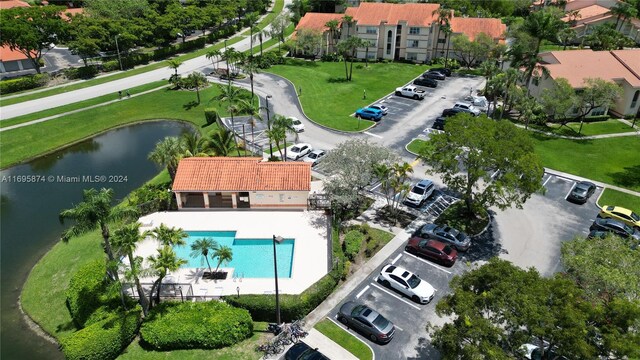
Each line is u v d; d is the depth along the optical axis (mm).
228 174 44656
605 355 20531
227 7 124500
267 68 94125
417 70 91250
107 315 30703
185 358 28656
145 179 55094
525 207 45344
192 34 124375
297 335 29750
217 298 32750
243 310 30453
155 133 68688
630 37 106562
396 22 95062
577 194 45875
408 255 37875
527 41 69812
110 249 30828
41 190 52688
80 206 28688
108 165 58719
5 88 78875
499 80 63750
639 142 59375
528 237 40562
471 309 23125
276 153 56188
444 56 96312
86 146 64875
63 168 58062
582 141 59938
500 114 67312
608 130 63344
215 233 41219
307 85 83188
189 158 46375
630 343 19547
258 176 44469
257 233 40656
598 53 71875
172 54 105125
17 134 64688
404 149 57094
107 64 91312
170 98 78875
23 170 57938
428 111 70000
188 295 33125
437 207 44844
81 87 82875
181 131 69125
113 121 71500
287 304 30844
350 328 30625
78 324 32531
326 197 42844
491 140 37500
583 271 25812
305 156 54844
